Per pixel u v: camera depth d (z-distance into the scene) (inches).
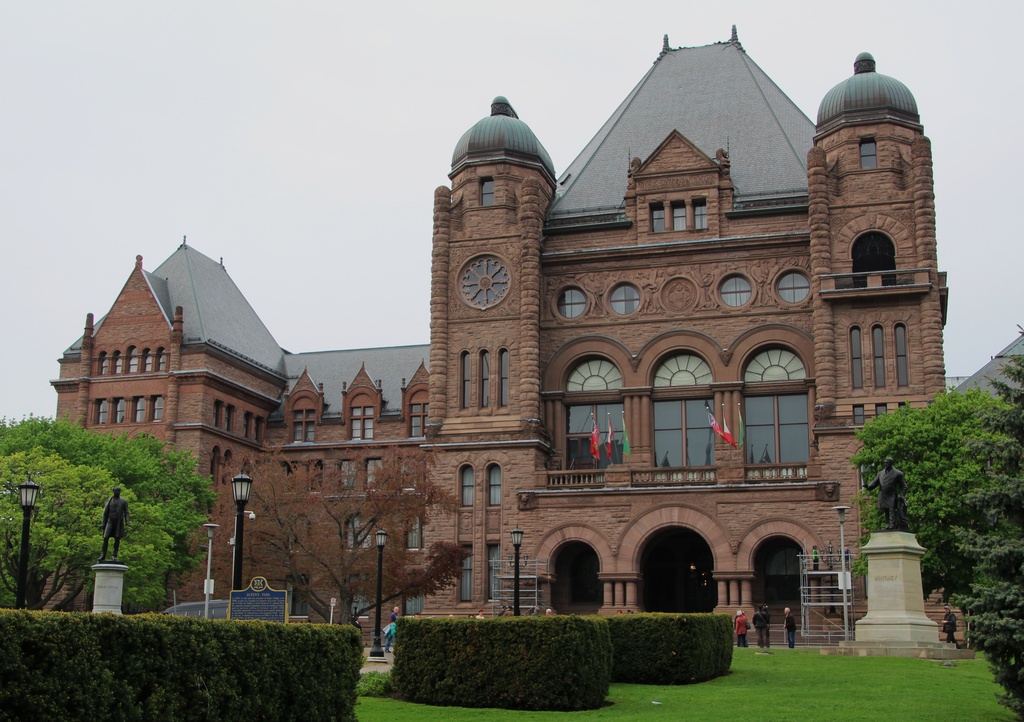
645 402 2800.2
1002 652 994.1
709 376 2802.7
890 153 2679.6
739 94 3154.5
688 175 2886.3
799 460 2719.0
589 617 1145.4
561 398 2861.7
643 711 1083.9
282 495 2383.1
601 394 2854.3
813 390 2716.5
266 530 2361.0
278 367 3784.5
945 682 1284.4
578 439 2874.0
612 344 2849.4
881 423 2174.0
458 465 2753.4
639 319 2847.0
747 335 2768.2
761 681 1347.2
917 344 2549.2
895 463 2113.7
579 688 1080.8
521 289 2839.6
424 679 1124.5
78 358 3395.7
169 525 2672.2
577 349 2869.1
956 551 1982.0
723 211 2851.9
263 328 3878.0
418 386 3540.8
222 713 718.5
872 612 1649.9
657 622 1332.4
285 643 800.9
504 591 2596.0
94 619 628.1
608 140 3179.1
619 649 1336.1
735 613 2440.9
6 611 588.4
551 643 1086.4
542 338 2896.2
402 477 2409.0
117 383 3314.5
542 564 2596.0
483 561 2691.9
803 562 2407.7
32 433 2765.7
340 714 864.9
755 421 2768.2
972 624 1020.5
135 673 649.0
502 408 2787.9
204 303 3457.2
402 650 1148.5
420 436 3494.1
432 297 2896.2
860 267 2659.9
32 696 578.6
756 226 2824.8
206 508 2994.6
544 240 2960.1
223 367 3373.5
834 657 1572.3
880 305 2583.7
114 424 3292.3
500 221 2898.6
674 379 2832.2
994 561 1034.1
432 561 2495.1
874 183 2669.8
